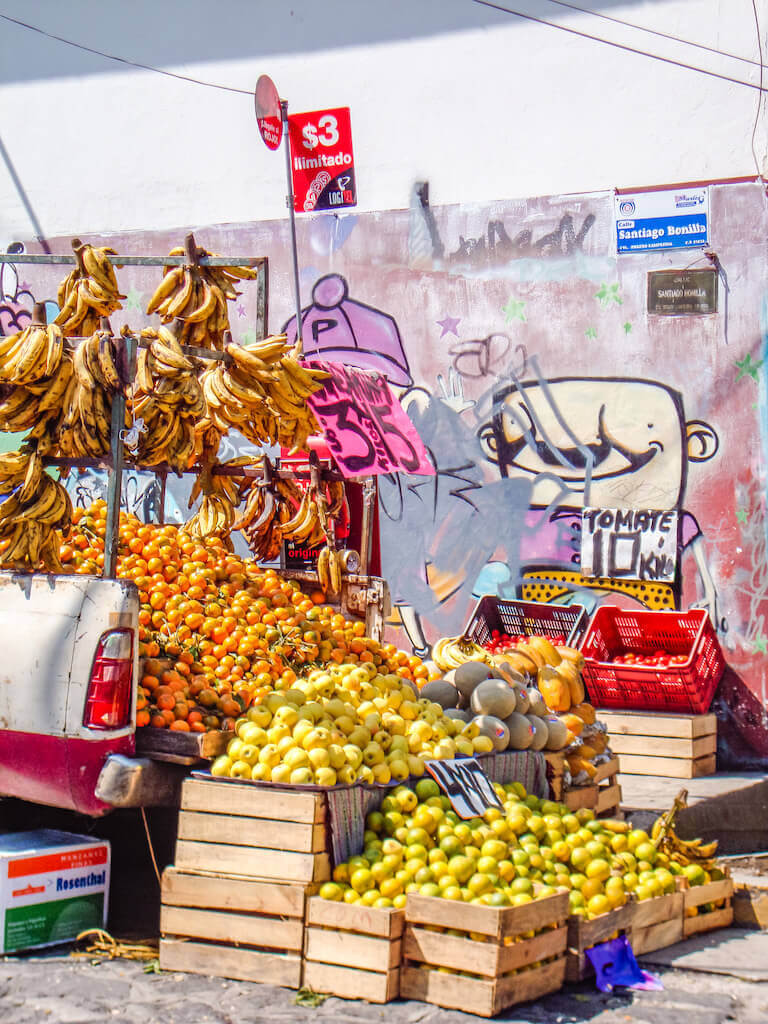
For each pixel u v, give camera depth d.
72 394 5.24
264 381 6.01
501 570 9.27
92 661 4.90
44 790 5.08
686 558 8.66
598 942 4.92
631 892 5.20
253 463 7.34
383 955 4.48
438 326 9.52
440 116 9.57
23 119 11.20
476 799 5.24
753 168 8.61
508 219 9.30
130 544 6.18
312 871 4.65
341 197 9.88
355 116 9.84
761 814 7.16
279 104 9.07
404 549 9.59
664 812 6.86
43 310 5.36
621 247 8.92
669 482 8.74
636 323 8.87
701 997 4.70
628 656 8.32
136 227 10.77
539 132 9.25
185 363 5.51
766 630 8.43
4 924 4.88
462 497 9.41
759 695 8.41
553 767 6.21
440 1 9.58
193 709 5.10
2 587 5.25
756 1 8.59
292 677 5.68
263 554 7.47
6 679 5.15
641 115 8.94
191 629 5.70
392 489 9.63
